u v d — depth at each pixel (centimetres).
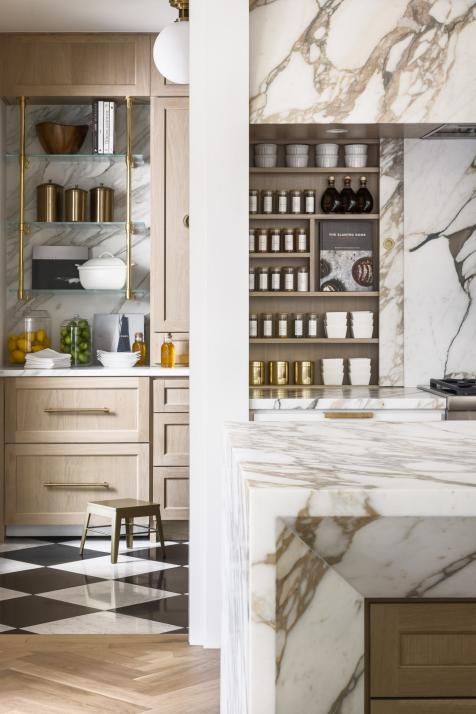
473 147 422
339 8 367
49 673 312
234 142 346
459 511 109
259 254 432
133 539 530
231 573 158
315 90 367
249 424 196
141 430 524
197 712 278
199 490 344
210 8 344
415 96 370
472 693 112
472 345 424
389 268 429
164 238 543
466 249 425
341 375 428
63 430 523
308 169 430
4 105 566
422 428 186
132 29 536
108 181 582
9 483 523
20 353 561
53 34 541
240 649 131
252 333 434
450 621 112
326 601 110
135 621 372
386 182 427
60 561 476
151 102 542
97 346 584
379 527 109
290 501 108
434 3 369
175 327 543
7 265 577
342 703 111
